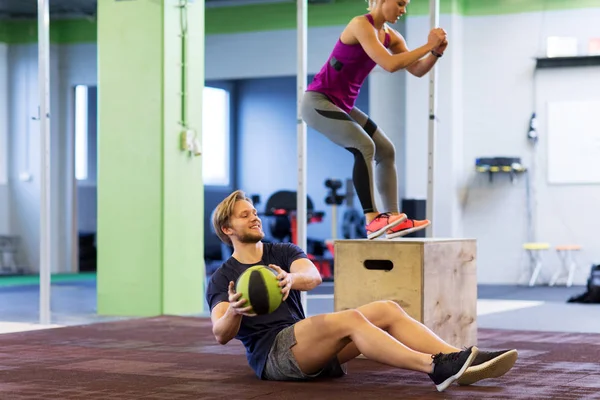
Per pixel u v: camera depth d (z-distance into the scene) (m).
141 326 6.89
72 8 14.20
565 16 12.51
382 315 3.76
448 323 5.08
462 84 12.96
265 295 3.46
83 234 15.43
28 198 14.77
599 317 7.76
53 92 15.01
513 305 9.08
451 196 12.66
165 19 7.96
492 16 12.84
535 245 11.97
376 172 5.29
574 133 12.45
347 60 5.00
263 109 17.34
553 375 4.21
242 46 13.93
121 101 8.07
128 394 3.70
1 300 9.74
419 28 12.73
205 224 16.92
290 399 3.53
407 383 3.94
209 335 6.23
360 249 4.90
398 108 13.09
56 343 5.74
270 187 17.28
